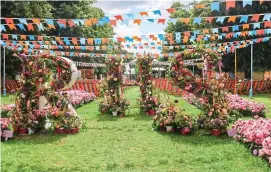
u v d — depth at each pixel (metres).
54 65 9.38
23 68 8.86
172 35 12.34
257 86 23.83
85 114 12.77
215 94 8.52
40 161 6.15
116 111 12.12
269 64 29.23
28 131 8.60
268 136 6.20
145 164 5.92
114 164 5.91
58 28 31.00
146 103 12.55
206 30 11.52
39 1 26.88
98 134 8.63
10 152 6.77
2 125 7.83
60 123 8.72
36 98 8.83
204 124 8.43
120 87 12.80
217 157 6.25
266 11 25.39
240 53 28.03
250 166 5.68
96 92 20.16
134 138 8.10
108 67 12.80
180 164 5.93
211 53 8.93
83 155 6.55
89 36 34.22
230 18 8.39
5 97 19.83
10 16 24.94
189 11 27.78
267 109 13.04
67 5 33.25
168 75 9.10
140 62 12.85
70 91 17.34
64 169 5.70
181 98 18.44
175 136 8.29
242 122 7.68
